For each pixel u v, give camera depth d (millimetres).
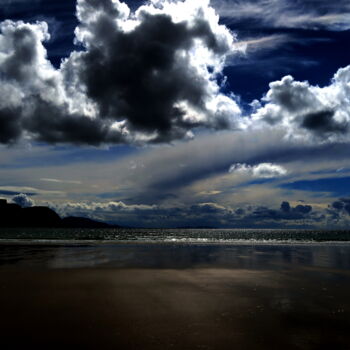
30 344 7461
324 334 8305
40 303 11148
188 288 14023
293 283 15586
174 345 7453
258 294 12969
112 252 33031
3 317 9500
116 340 7734
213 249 39750
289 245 51000
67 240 58625
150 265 21922
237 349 7266
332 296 12742
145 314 9906
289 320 9477
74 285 14406
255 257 29188
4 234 93812
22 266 20672
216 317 9688
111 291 13227
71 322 9062
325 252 36406
